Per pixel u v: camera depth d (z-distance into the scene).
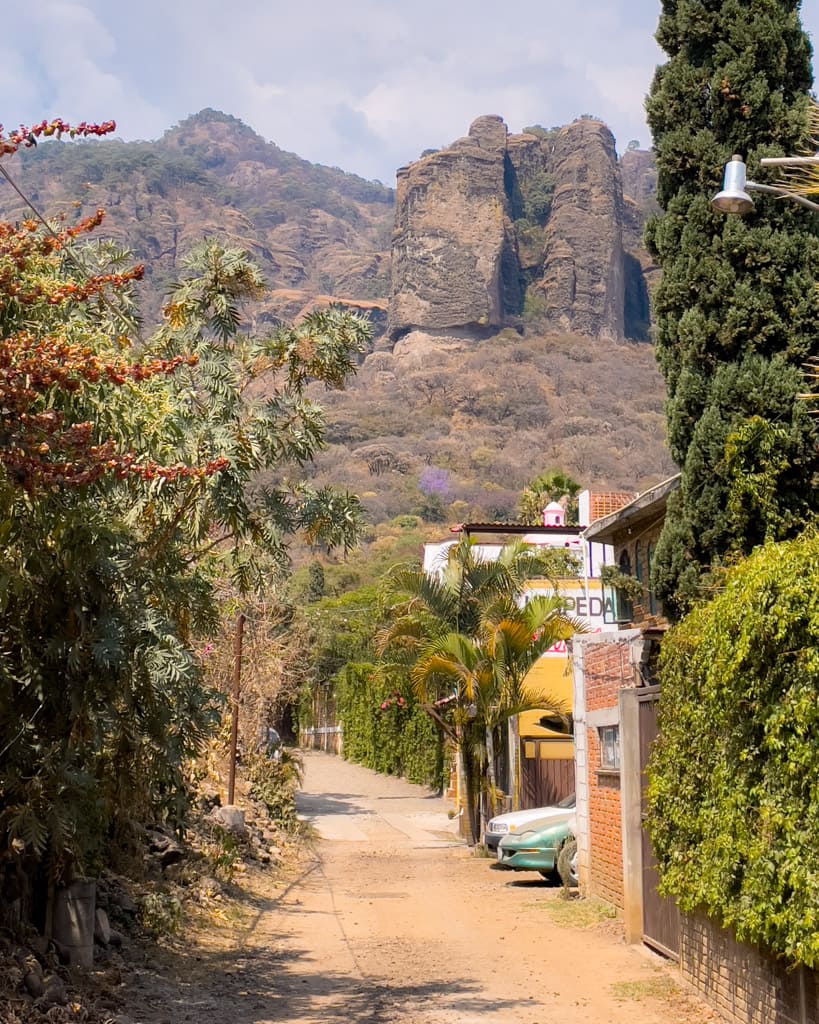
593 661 16.66
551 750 28.70
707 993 9.77
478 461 145.62
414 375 179.38
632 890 12.91
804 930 7.16
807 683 7.20
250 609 26.81
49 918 10.10
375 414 163.62
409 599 27.98
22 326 8.58
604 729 15.97
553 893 17.86
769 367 13.83
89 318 11.02
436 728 43.94
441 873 21.34
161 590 11.06
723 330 14.19
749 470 13.48
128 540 10.20
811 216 14.42
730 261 14.38
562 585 30.70
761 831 7.89
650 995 10.17
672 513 14.41
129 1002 9.56
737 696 8.18
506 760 30.39
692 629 9.66
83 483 7.29
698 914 10.03
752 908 7.98
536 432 159.12
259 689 27.53
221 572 15.75
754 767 8.04
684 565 14.09
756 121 14.56
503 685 25.48
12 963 8.89
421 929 14.41
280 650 30.22
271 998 10.22
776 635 7.41
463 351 198.00
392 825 33.28
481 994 10.38
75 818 9.49
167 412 9.79
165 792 12.51
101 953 10.77
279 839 24.19
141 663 10.21
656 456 150.12
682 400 14.36
